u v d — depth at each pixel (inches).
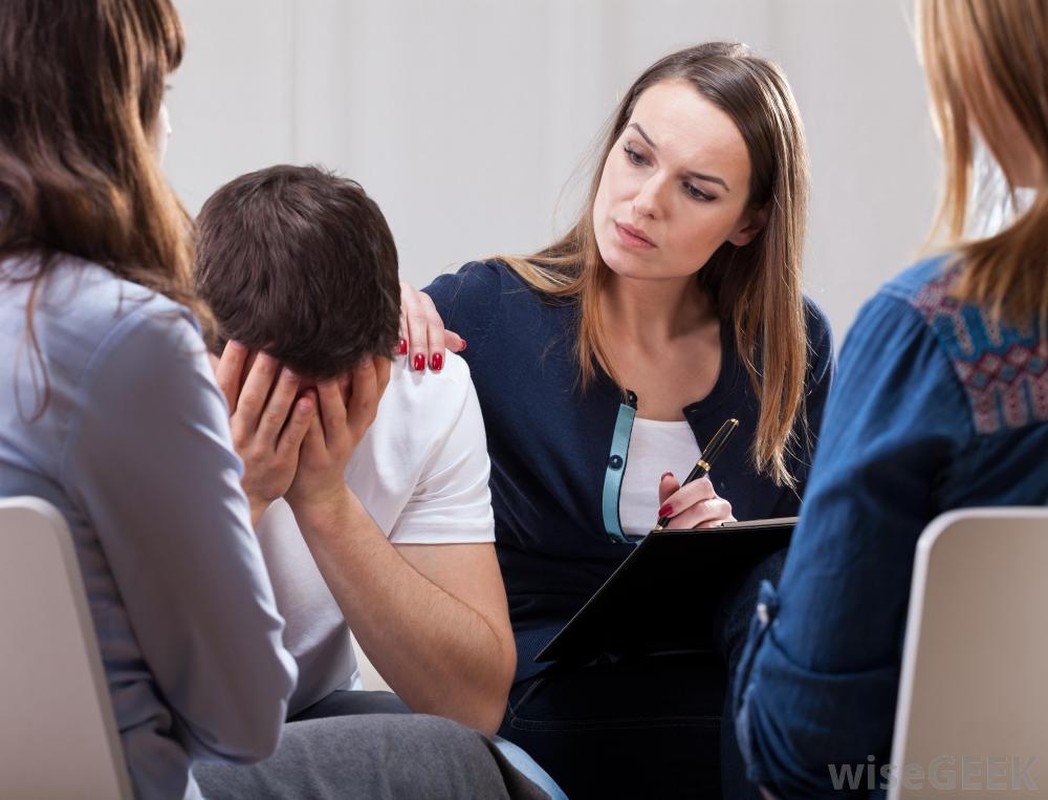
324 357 72.1
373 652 77.6
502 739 84.0
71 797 51.4
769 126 94.8
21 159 51.3
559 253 106.7
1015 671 51.5
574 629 82.2
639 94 98.7
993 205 58.0
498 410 99.7
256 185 73.7
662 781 89.5
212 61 184.4
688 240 93.7
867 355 54.7
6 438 50.9
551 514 99.9
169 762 54.5
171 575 52.4
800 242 99.4
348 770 62.7
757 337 102.7
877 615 54.2
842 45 185.3
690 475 95.3
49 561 47.5
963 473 53.4
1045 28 52.1
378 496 81.6
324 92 183.8
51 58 51.4
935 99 56.0
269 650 54.8
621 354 100.9
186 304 53.3
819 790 56.7
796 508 105.4
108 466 50.6
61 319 50.4
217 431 52.6
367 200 74.0
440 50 184.5
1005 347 52.5
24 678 49.5
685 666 90.9
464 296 101.3
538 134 185.6
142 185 53.6
